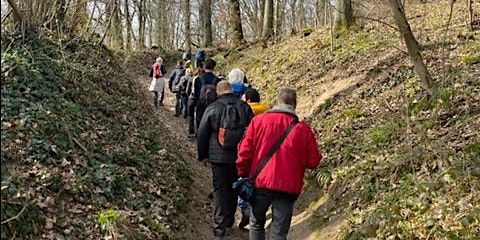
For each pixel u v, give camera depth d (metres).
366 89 10.77
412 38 7.82
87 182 6.31
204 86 10.24
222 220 6.93
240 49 23.34
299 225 7.29
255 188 5.72
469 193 5.21
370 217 5.72
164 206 6.93
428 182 5.58
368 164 7.07
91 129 8.15
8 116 6.84
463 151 5.98
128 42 30.83
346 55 14.06
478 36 11.29
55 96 8.23
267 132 5.68
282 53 18.45
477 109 7.08
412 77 9.73
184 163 9.90
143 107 12.62
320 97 12.25
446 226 4.94
